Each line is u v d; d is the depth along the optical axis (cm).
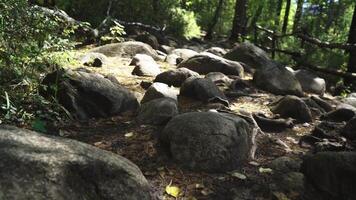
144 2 1409
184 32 1677
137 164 377
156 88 533
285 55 1372
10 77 476
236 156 393
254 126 488
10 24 491
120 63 791
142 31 1339
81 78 484
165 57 909
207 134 385
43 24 547
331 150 455
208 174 375
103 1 1260
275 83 684
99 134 430
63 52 579
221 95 582
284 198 353
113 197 263
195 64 768
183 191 346
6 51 482
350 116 568
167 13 1603
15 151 249
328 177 368
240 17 1750
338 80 1099
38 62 503
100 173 267
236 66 775
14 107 431
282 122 523
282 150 453
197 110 521
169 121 420
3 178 231
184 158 380
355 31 1083
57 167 250
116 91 491
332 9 2839
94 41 1032
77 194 248
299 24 2250
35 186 235
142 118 468
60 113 459
